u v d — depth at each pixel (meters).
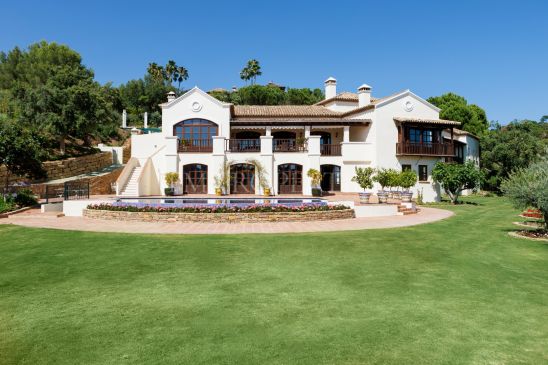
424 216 21.62
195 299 7.53
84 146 41.72
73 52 54.62
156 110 80.69
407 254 11.57
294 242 13.09
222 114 33.41
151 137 36.25
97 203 20.58
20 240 13.38
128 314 6.75
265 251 11.76
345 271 9.64
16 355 5.29
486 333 6.02
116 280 8.82
